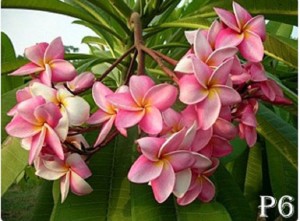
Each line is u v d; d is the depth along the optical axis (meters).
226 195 0.69
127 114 0.54
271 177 0.95
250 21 0.58
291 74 1.04
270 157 0.97
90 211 0.63
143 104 0.54
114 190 0.65
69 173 0.58
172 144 0.53
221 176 0.70
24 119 0.55
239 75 0.58
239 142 0.86
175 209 0.61
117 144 0.68
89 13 0.92
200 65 0.54
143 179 0.53
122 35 0.96
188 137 0.53
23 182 1.27
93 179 0.65
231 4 0.77
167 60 0.59
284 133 0.79
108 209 0.63
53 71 0.58
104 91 0.57
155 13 0.85
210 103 0.54
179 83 0.55
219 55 0.55
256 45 0.58
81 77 0.60
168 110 0.54
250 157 1.04
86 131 0.58
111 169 0.66
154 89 0.54
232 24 0.58
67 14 0.79
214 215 0.60
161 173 0.53
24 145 0.57
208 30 0.58
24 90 0.58
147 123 0.53
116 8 0.81
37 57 0.59
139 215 0.60
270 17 0.79
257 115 0.80
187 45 0.83
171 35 1.02
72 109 0.56
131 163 0.67
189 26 0.77
